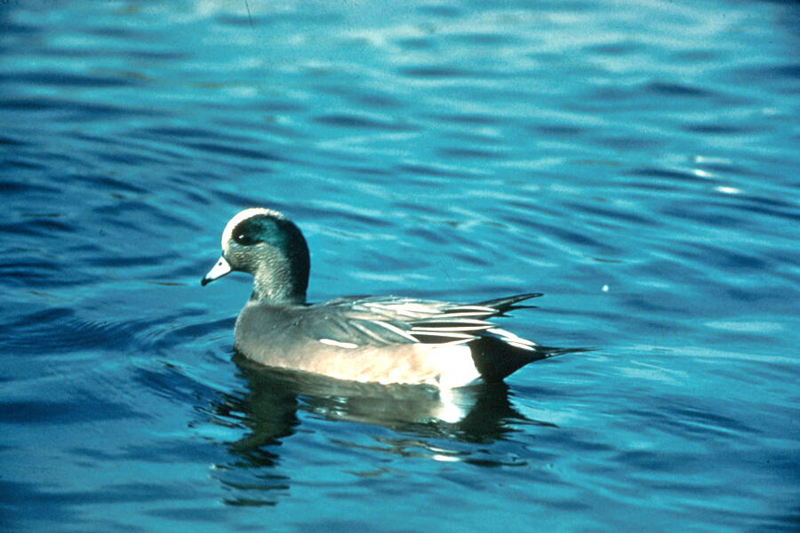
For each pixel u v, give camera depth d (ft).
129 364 39.47
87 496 30.63
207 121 64.49
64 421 35.06
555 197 56.65
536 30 80.38
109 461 32.60
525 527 29.71
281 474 32.14
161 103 66.59
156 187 56.24
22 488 30.89
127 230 51.75
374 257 50.01
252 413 36.14
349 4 84.84
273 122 64.80
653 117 66.49
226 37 77.46
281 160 60.18
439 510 30.42
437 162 60.49
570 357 41.14
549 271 49.14
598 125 65.36
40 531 28.89
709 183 58.34
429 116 66.18
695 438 35.06
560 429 35.40
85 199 54.39
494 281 48.01
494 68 73.31
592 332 43.45
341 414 36.32
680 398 37.73
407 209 55.06
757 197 56.65
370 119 65.62
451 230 52.85
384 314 39.52
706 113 66.90
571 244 51.85
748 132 64.39
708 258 50.57
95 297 45.11
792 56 75.25
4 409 35.63
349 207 55.06
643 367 40.34
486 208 55.36
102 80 69.26
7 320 42.34
